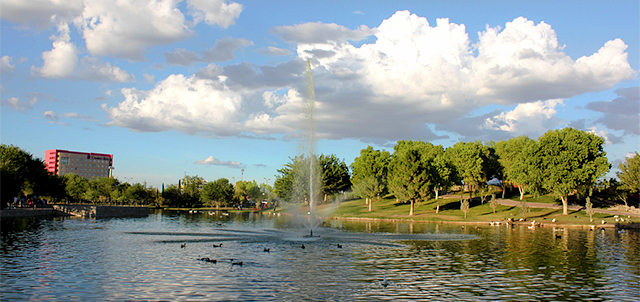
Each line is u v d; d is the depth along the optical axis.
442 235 53.38
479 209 101.38
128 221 78.50
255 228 63.09
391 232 57.69
